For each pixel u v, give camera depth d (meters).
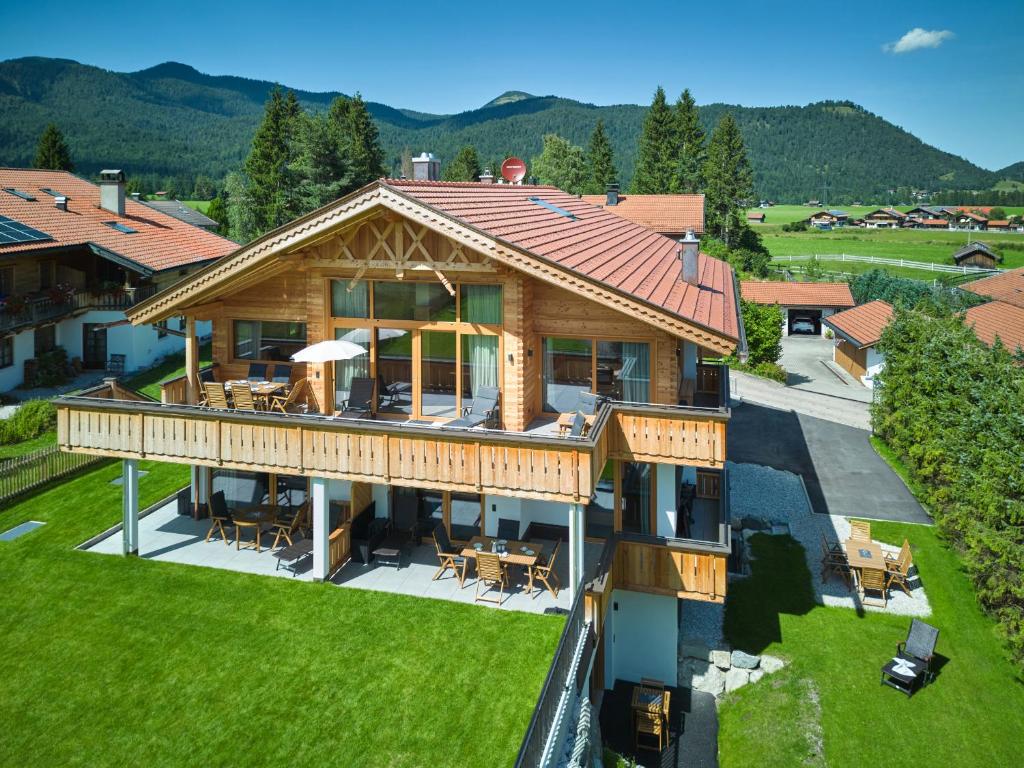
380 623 15.25
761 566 23.14
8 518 20.53
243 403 17.94
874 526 25.77
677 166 94.44
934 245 129.00
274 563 17.48
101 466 24.98
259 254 17.11
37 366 32.50
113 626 15.27
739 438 35.09
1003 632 18.88
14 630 15.16
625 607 17.78
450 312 17.86
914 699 17.55
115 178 39.75
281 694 13.43
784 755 16.00
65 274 34.94
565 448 14.63
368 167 78.69
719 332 15.59
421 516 18.39
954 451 24.16
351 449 15.97
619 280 17.42
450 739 12.48
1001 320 40.91
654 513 17.47
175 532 19.20
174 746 12.34
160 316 18.39
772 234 155.38
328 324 18.59
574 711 13.92
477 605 15.82
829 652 19.08
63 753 12.20
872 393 44.50
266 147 72.81
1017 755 15.98
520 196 24.38
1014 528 19.66
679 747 16.38
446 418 18.31
